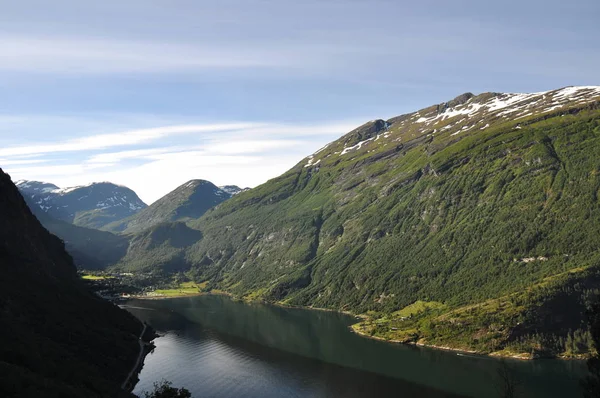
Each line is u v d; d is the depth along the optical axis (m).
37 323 136.75
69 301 176.00
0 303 131.75
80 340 147.25
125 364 155.62
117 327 193.62
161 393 106.12
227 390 155.50
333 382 164.25
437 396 150.75
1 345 104.38
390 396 151.25
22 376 88.25
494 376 167.00
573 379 161.12
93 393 102.75
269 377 169.00
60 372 107.19
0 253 166.00
